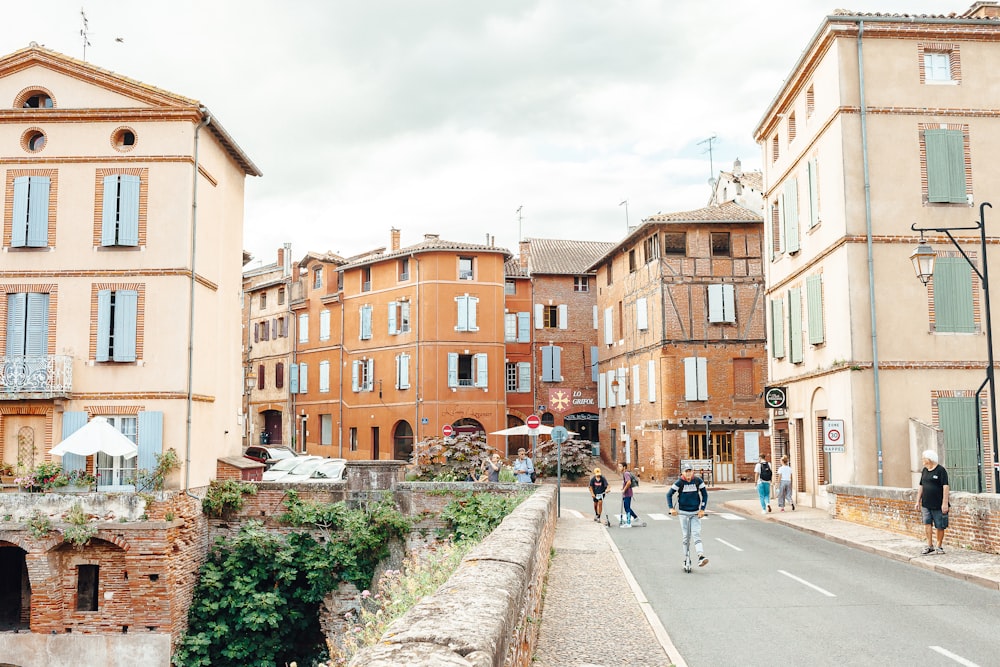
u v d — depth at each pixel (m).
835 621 11.05
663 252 44.38
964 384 24.27
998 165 25.20
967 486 23.77
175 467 24.55
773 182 33.00
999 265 24.86
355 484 26.50
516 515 12.08
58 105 25.98
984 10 26.95
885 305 24.48
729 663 8.99
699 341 43.97
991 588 13.28
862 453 23.95
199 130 26.28
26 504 22.62
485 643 3.87
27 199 25.56
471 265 52.25
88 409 25.05
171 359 25.12
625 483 24.78
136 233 25.44
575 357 58.72
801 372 29.20
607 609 11.80
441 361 50.94
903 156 25.02
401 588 10.82
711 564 16.70
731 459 43.88
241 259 31.61
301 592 24.88
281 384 61.75
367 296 55.09
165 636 22.16
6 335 25.42
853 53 25.33
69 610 22.75
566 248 63.03
